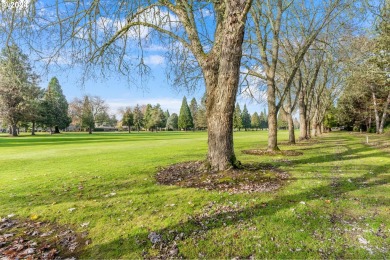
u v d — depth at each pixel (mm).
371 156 10914
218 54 6934
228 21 6281
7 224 4117
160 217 4168
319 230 3562
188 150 15336
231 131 6957
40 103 48500
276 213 4160
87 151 16203
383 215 4070
